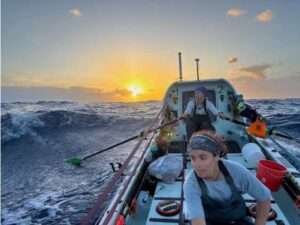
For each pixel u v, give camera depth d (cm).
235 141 588
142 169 407
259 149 440
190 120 511
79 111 2347
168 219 291
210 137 165
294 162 560
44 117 1942
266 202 167
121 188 320
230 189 167
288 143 1004
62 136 1531
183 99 683
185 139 522
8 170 938
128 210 305
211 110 504
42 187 770
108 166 948
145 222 306
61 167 958
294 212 305
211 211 174
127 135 1598
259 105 2830
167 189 360
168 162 404
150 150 488
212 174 166
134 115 2517
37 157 1115
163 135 611
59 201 666
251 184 166
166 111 683
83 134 1611
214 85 685
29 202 666
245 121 603
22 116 1877
